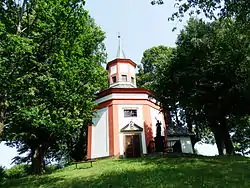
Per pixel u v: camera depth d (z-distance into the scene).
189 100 27.98
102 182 14.41
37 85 15.80
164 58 30.41
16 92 15.08
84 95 19.84
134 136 30.66
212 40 25.23
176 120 40.16
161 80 29.75
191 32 28.16
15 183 18.70
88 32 20.67
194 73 26.33
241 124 34.59
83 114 25.53
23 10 16.42
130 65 38.31
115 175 16.33
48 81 15.42
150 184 12.75
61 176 19.14
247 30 16.33
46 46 16.67
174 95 29.69
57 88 15.98
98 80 23.33
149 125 31.64
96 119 32.47
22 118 15.19
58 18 15.48
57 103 17.25
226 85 26.34
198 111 30.11
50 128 17.20
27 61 15.62
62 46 16.33
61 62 15.80
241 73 24.89
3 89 14.37
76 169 22.98
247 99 25.98
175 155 24.39
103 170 19.33
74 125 19.06
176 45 30.03
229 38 22.50
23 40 13.59
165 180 13.40
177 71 28.06
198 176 13.97
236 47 23.31
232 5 14.57
